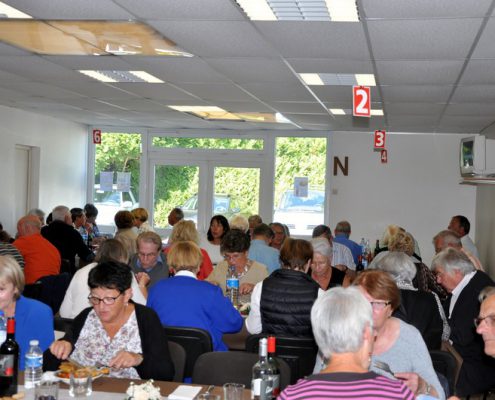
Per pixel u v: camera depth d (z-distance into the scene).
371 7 4.05
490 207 10.26
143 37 5.12
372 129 11.34
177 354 3.28
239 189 12.50
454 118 9.27
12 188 10.41
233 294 5.34
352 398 1.97
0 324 2.88
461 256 4.47
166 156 12.75
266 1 4.06
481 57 5.27
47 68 6.71
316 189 12.16
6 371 2.67
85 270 4.55
